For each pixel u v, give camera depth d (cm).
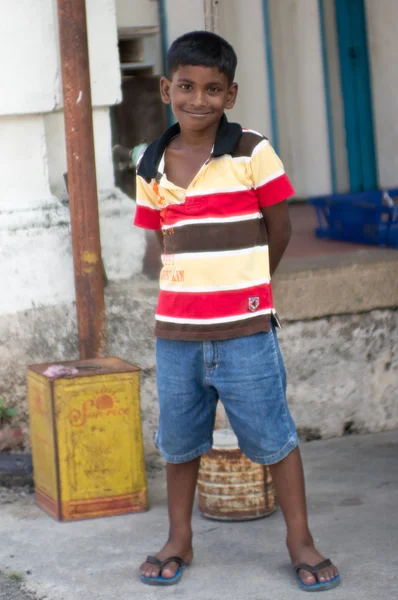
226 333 428
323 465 622
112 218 641
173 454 456
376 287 661
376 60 1155
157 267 711
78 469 541
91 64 625
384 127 1169
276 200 428
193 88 416
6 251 604
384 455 637
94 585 460
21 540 518
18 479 595
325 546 493
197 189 424
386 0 1147
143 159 442
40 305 616
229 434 555
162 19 1041
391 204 815
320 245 817
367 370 671
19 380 617
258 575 463
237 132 425
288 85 1132
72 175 590
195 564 479
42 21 596
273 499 543
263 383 433
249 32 1106
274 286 637
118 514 551
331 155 1158
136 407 548
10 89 592
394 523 522
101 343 607
